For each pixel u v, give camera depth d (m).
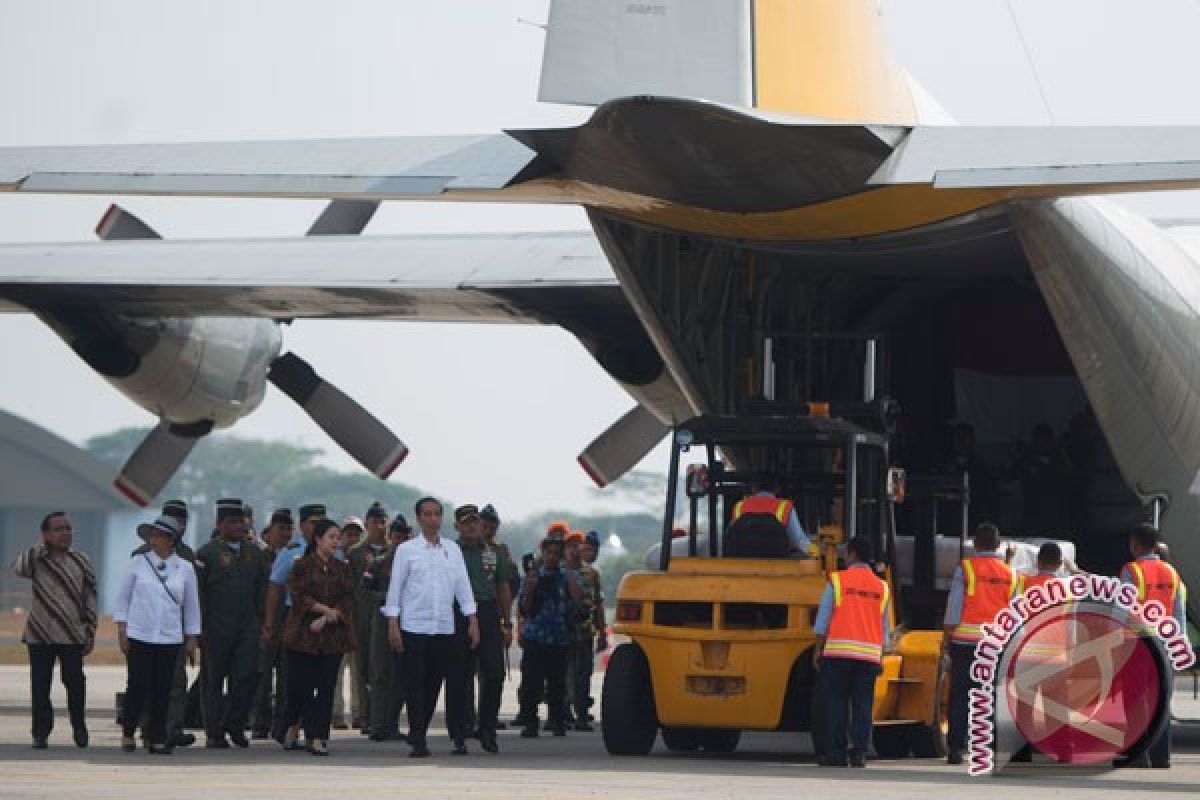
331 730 42.84
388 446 53.62
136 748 35.31
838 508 38.84
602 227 37.97
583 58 33.62
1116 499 46.97
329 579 34.19
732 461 38.16
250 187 32.28
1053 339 47.31
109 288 48.22
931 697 34.75
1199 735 47.81
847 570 32.41
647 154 32.97
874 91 38.16
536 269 47.62
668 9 33.91
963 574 33.59
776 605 33.38
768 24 34.59
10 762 31.52
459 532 36.25
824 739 32.69
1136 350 38.22
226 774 29.33
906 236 37.44
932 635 35.81
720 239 38.44
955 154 31.92
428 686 34.44
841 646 32.09
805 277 42.00
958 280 43.75
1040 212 35.97
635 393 50.03
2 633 119.38
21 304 50.28
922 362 47.75
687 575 34.09
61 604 34.78
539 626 41.25
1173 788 29.42
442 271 48.06
